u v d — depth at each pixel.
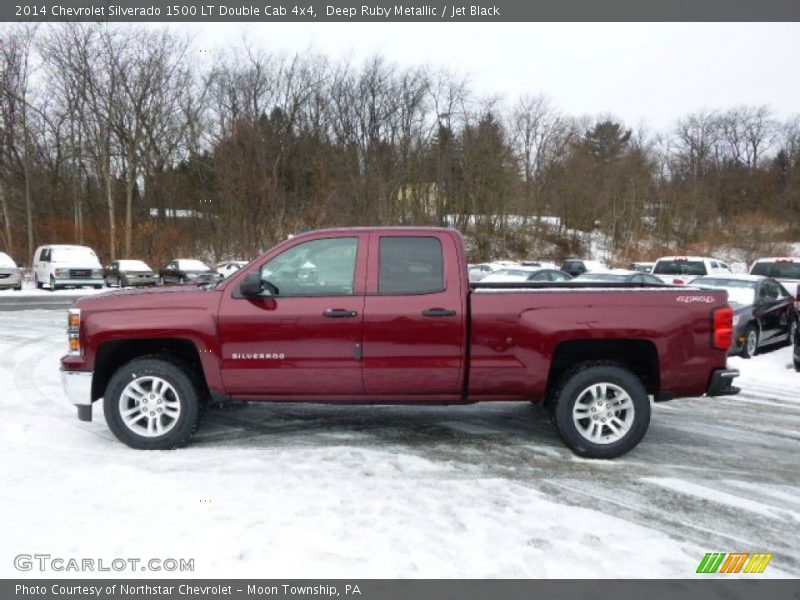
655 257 49.44
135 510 3.73
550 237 56.59
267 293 4.82
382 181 42.28
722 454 5.04
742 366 9.57
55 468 4.42
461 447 5.08
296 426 5.62
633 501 4.02
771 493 4.21
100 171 37.41
